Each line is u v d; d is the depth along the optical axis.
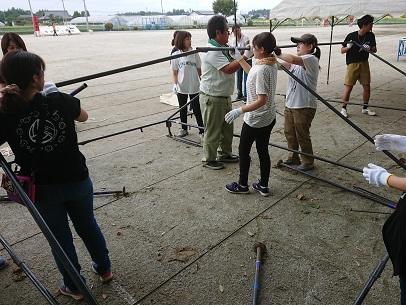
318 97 3.23
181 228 3.31
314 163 4.64
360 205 3.60
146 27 66.38
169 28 64.81
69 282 2.43
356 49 6.38
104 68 14.06
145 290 2.58
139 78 12.06
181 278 2.69
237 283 2.62
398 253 1.79
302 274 2.68
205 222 3.40
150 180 4.32
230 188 3.91
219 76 4.11
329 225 3.29
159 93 9.59
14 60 1.79
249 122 3.46
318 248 2.97
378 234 3.13
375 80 10.28
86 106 8.23
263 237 3.14
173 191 4.02
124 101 8.71
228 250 2.99
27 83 1.83
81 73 12.88
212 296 2.51
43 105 1.89
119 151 5.31
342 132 5.87
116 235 3.23
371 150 5.06
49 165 2.00
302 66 3.94
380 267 2.20
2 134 1.87
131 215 3.55
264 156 3.66
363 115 6.82
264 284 2.60
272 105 3.44
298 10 7.45
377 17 6.68
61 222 2.20
